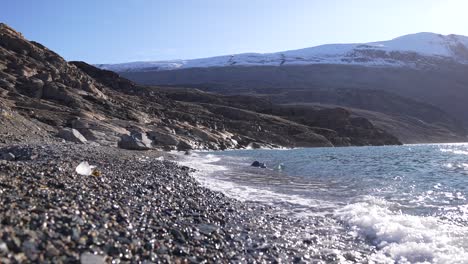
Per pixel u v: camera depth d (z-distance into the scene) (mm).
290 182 25328
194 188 19266
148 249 8234
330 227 12984
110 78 118688
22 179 11602
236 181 25078
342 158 51844
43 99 66312
